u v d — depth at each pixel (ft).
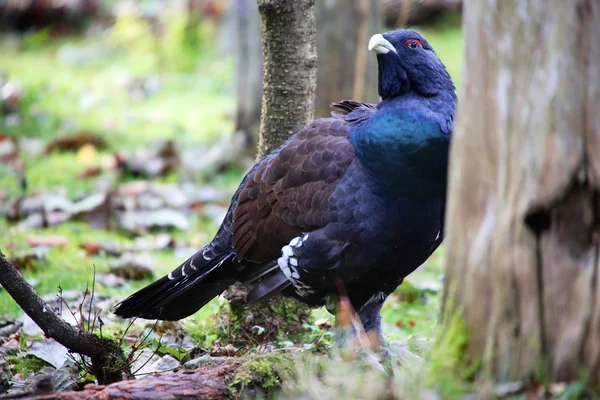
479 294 20.10
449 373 20.21
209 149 58.18
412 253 26.91
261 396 22.99
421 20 86.63
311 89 30.86
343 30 51.62
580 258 18.86
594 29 18.28
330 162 26.94
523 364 19.38
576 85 18.43
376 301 28.66
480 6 19.62
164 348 28.60
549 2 18.56
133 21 88.63
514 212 19.20
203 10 84.94
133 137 61.77
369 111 28.53
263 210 28.25
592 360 18.71
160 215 46.62
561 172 18.62
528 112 18.94
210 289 30.53
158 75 79.15
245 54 58.08
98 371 25.61
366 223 26.25
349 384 21.21
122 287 37.76
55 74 79.77
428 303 36.78
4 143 58.80
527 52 18.93
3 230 44.73
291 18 29.73
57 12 95.40
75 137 58.90
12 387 25.86
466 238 20.40
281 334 30.40
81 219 46.55
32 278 37.73
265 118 31.17
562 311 18.99
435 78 26.53
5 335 31.63
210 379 22.93
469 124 20.11
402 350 26.55
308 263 27.27
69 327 25.14
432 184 25.89
